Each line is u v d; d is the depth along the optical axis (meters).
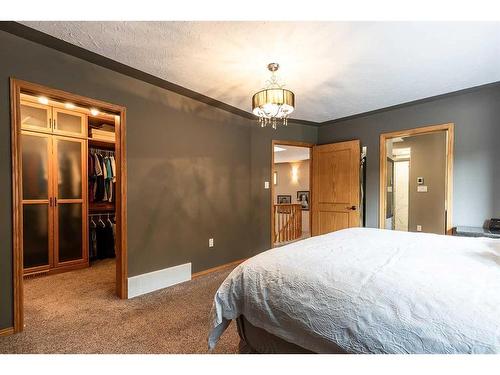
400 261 1.32
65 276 3.26
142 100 2.74
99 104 2.40
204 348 1.75
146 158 2.77
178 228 3.08
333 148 4.28
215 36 1.96
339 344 0.99
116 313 2.26
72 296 2.63
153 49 2.14
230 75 2.63
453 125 3.18
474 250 1.54
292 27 1.84
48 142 3.32
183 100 3.13
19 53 1.95
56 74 2.14
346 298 1.04
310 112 3.88
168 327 2.02
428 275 1.11
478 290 0.97
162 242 2.92
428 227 4.91
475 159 3.03
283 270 1.30
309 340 1.10
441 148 4.74
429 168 4.89
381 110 3.75
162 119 2.92
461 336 0.79
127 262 2.61
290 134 4.38
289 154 7.71
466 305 0.87
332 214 4.28
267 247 4.18
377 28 1.84
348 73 2.57
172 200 3.02
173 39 2.00
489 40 1.99
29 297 2.60
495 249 1.55
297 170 9.02
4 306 1.89
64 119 3.46
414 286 1.01
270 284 1.27
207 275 3.33
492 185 2.92
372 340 0.92
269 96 2.21
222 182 3.61
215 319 1.38
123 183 2.58
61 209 3.43
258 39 1.99
